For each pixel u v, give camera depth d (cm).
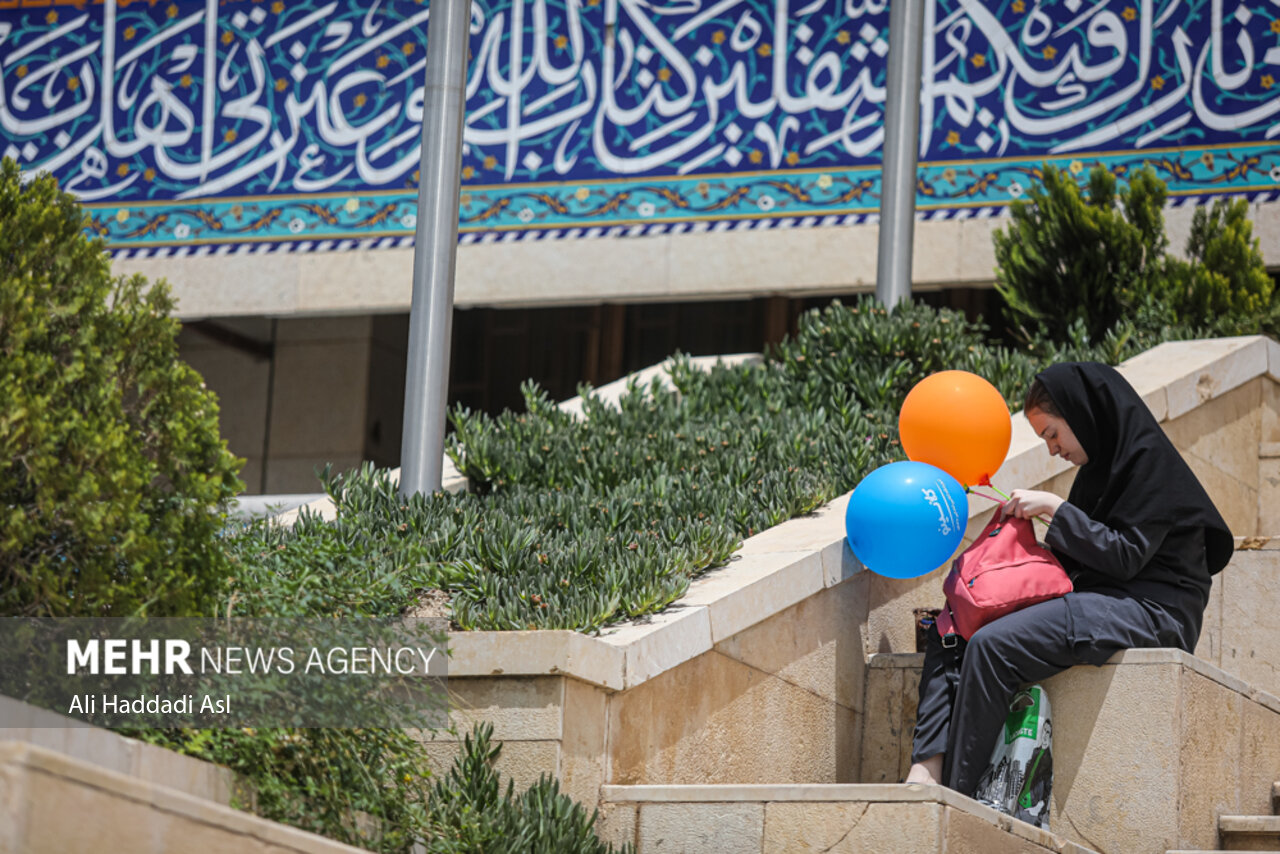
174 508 521
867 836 564
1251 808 677
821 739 744
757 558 756
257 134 1630
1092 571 675
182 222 1630
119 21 1684
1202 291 1238
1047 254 1295
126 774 456
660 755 647
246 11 1656
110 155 1661
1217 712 658
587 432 1049
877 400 1080
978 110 1470
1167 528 655
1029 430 941
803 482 890
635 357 1714
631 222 1533
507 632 607
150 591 499
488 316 1753
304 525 760
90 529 477
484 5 1600
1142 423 673
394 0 1617
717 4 1548
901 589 815
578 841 574
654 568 720
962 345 1115
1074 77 1451
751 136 1520
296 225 1603
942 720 664
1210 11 1423
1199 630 676
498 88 1585
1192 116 1415
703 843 593
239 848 436
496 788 588
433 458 934
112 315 518
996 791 637
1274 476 1095
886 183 1203
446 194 976
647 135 1544
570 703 603
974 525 846
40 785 376
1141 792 633
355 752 544
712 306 1691
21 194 523
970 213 1453
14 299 484
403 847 555
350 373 1745
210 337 1706
